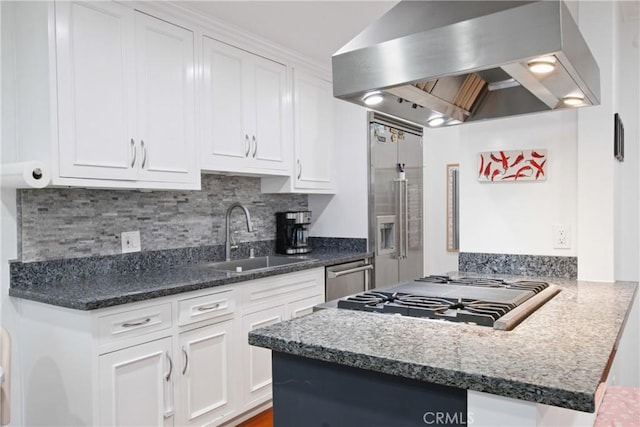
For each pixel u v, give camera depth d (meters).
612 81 2.09
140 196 2.75
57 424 2.04
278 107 3.26
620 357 2.78
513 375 0.93
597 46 2.12
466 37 1.24
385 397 1.14
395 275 3.99
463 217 2.52
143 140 2.39
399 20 1.41
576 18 2.28
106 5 2.23
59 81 2.05
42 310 2.09
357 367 1.16
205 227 3.16
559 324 1.35
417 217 4.38
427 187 5.38
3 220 2.16
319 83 3.67
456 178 5.21
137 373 2.06
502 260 2.40
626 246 2.95
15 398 2.19
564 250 2.25
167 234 2.90
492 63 1.19
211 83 2.77
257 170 3.09
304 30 2.90
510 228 2.38
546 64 1.23
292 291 2.95
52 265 2.31
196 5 2.53
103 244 2.56
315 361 1.27
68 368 1.98
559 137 2.25
